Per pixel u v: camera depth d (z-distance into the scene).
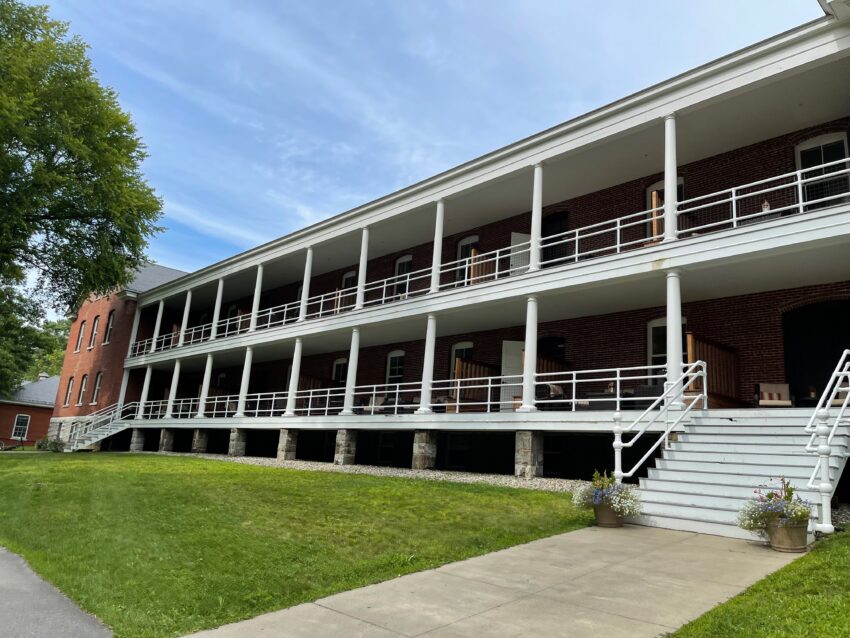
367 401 24.16
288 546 7.74
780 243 11.47
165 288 33.62
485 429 15.20
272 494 11.48
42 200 22.86
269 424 22.81
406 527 8.74
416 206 19.81
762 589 5.60
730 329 14.98
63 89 23.66
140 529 8.74
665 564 6.79
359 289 21.23
